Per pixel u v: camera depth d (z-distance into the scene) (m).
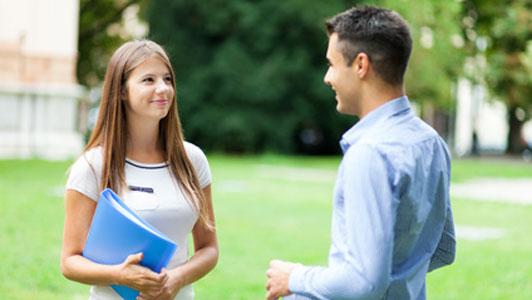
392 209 2.47
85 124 28.22
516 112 41.19
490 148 51.91
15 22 22.86
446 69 26.20
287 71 34.41
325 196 15.75
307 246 9.18
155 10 36.69
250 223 11.01
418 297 2.95
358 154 2.55
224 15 34.62
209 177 3.49
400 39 2.65
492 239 10.06
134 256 2.76
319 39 34.41
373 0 23.70
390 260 2.44
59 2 23.50
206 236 3.44
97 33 39.12
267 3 34.28
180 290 3.21
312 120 36.34
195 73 35.81
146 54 3.12
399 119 2.68
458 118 44.72
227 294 6.41
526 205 14.75
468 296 6.55
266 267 7.73
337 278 2.46
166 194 3.16
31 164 19.23
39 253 7.79
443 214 2.85
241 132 34.38
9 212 10.50
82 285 6.57
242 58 34.84
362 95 2.74
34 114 23.11
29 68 23.14
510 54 31.86
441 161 2.77
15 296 6.00
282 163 27.83
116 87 3.13
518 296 6.57
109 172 3.07
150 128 3.21
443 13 24.47
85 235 3.06
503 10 28.98
